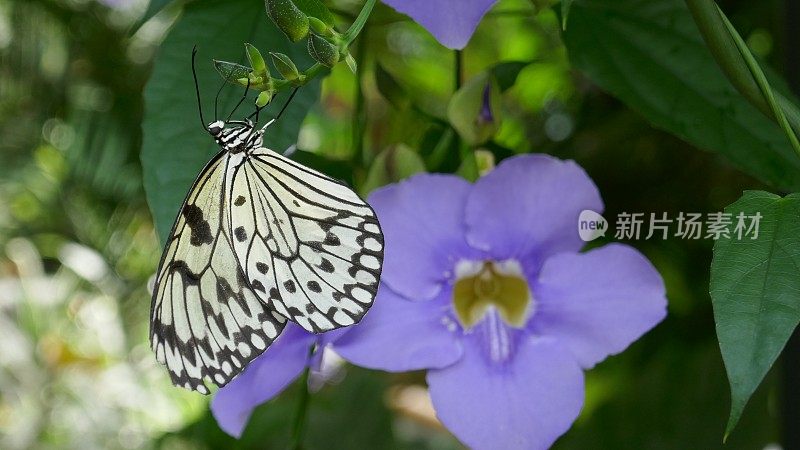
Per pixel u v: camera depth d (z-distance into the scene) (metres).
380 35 0.81
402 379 1.13
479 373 0.68
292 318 0.66
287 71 0.63
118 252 1.57
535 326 0.68
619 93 0.71
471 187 0.68
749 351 0.60
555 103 0.89
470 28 0.65
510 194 0.68
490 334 0.69
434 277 0.68
